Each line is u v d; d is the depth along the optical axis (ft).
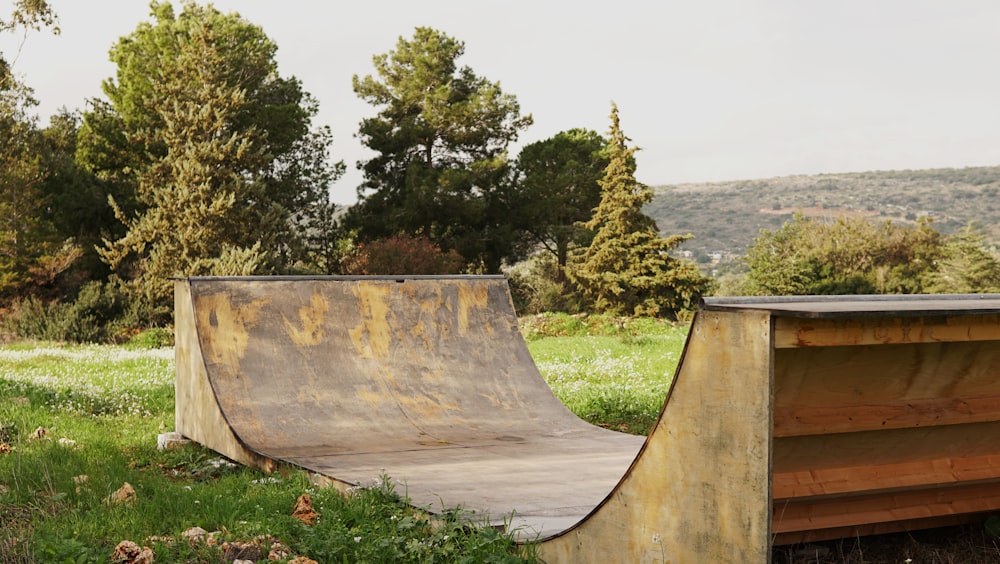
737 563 11.25
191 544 15.72
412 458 23.56
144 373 48.47
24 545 14.80
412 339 30.66
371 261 109.60
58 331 83.82
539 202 143.64
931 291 170.09
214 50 105.29
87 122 120.57
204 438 26.63
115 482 20.38
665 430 12.41
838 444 12.48
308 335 29.07
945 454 13.58
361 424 26.48
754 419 11.03
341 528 16.52
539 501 18.76
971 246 172.45
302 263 112.88
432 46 143.23
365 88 144.15
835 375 11.93
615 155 123.13
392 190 140.97
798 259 160.76
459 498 18.98
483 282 33.42
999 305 12.24
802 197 488.44
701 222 465.88
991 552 14.14
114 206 103.76
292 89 130.31
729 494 11.38
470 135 142.51
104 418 32.68
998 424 13.47
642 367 50.65
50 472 21.15
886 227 182.29
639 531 12.82
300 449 24.23
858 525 13.73
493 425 27.86
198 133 103.50
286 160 129.39
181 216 98.68
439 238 137.90
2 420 30.07
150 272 97.14
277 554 15.15
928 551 14.26
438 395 28.99
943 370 12.64
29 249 107.86
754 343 11.05
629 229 122.21
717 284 122.21
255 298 28.99
